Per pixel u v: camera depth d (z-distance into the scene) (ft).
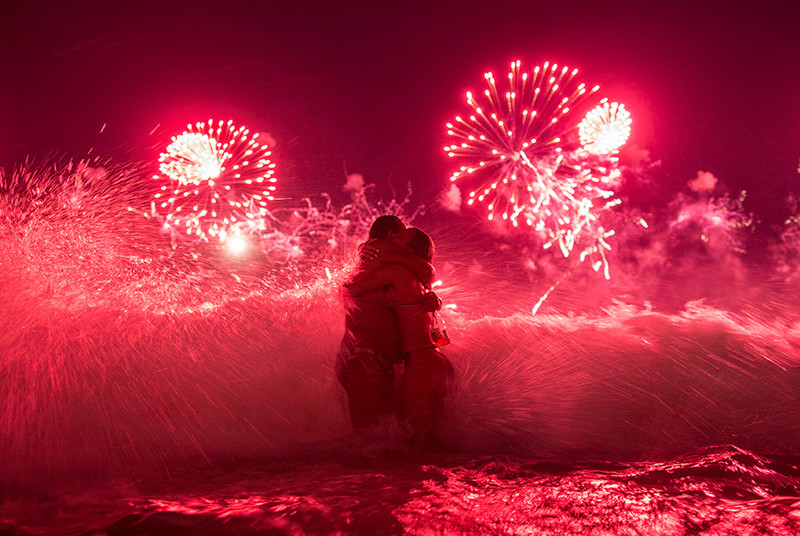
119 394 11.97
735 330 15.51
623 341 14.79
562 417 13.07
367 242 13.60
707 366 14.20
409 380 12.62
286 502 8.15
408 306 12.94
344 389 13.15
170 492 9.42
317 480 9.73
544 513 7.89
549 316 16.29
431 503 8.21
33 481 9.86
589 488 8.86
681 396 13.56
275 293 15.40
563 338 14.87
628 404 13.39
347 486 9.16
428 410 12.42
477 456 11.43
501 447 12.48
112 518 7.95
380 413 12.62
